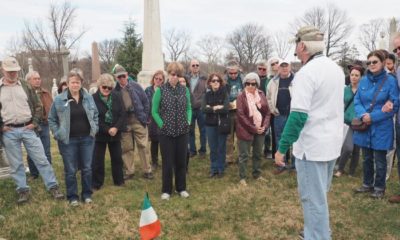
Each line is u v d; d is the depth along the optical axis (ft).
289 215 14.83
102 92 18.11
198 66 25.48
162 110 16.57
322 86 9.70
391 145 15.76
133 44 81.66
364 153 16.80
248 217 14.75
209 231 13.61
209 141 20.47
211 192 17.89
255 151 19.72
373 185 17.21
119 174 19.17
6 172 20.66
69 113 15.78
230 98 22.18
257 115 18.83
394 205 15.47
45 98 21.22
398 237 12.74
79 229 13.98
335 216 14.60
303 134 10.09
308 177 10.12
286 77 20.72
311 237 10.25
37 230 13.87
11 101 16.46
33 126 16.98
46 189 18.65
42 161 17.13
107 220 14.74
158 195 17.60
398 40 14.55
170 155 16.89
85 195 16.84
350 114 19.21
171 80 16.47
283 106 20.59
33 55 123.54
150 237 10.98
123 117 18.65
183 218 14.79
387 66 18.15
